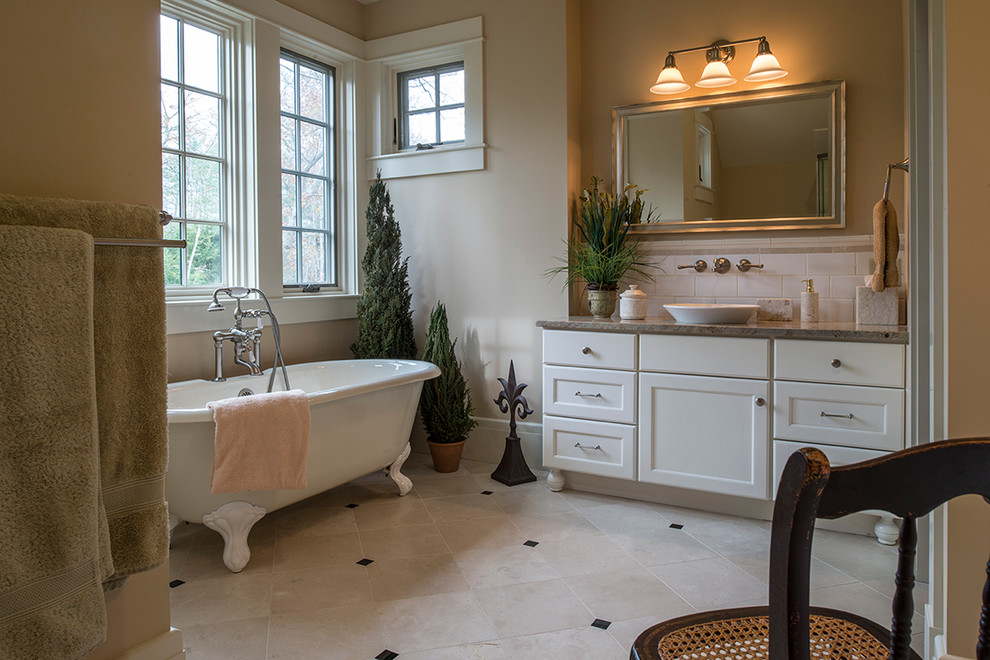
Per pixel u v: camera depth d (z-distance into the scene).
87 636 1.24
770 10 3.23
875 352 2.51
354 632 1.96
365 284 3.77
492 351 3.74
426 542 2.62
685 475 2.88
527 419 3.65
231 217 3.33
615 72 3.58
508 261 3.67
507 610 2.09
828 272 3.16
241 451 2.28
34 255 1.16
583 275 3.39
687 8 3.40
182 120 3.12
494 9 3.65
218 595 2.20
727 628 1.14
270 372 3.21
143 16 1.52
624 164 3.54
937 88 1.60
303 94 3.75
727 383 2.77
